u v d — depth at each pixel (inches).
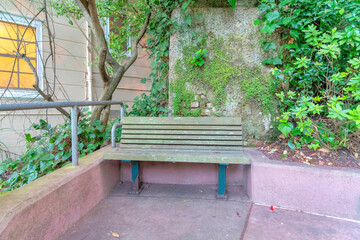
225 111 110.0
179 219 75.1
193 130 98.3
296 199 79.7
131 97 225.8
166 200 89.7
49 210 58.0
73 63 193.0
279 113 107.7
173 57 115.7
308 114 109.0
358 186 72.4
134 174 97.8
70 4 174.9
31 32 171.8
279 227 69.6
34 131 171.5
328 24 103.3
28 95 167.8
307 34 89.6
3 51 162.2
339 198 74.5
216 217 76.2
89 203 79.7
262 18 106.0
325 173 75.9
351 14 85.7
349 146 90.4
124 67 134.7
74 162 78.2
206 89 111.9
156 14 127.2
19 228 47.0
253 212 78.8
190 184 106.0
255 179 85.7
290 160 87.1
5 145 152.8
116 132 126.1
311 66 103.3
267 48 104.3
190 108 113.5
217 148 94.4
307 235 65.5
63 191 64.3
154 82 145.9
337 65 95.7
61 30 185.5
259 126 107.4
